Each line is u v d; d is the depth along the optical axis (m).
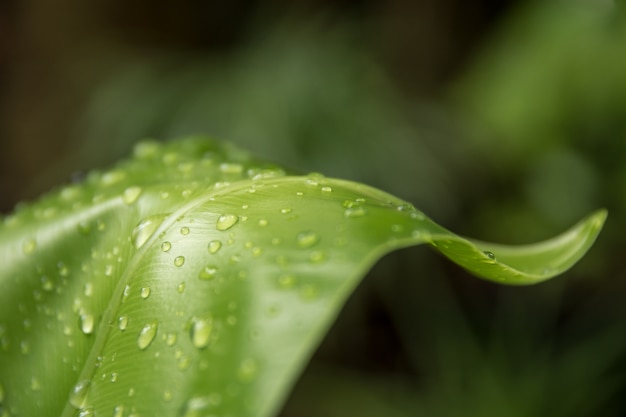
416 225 0.26
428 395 1.09
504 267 0.27
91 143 1.21
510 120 1.00
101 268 0.30
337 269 0.25
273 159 1.11
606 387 1.06
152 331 0.26
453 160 1.23
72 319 0.29
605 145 1.02
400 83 1.46
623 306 1.21
